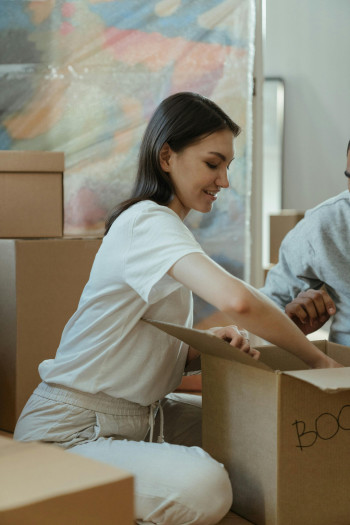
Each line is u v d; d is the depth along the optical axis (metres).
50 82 2.65
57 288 2.21
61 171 2.30
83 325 1.46
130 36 2.64
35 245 2.15
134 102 2.66
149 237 1.34
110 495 0.83
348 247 1.82
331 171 4.98
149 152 1.47
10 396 2.17
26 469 0.86
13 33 2.64
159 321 1.37
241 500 1.34
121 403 1.45
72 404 1.42
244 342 1.37
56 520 0.79
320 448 1.25
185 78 2.66
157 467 1.30
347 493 1.28
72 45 2.64
